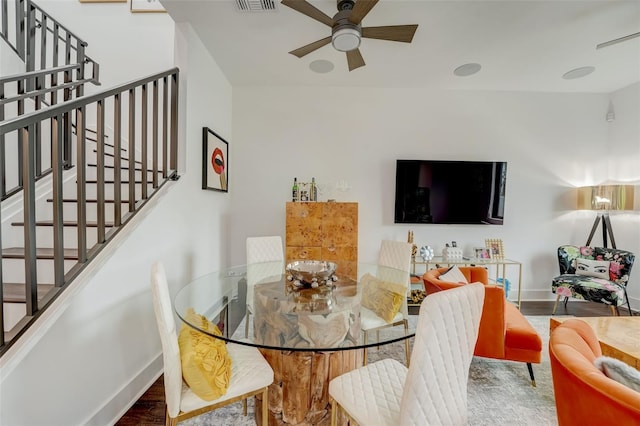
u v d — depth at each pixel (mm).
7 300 1442
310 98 3740
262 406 1374
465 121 3791
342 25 2020
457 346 1024
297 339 1324
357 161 3771
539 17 2273
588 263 3344
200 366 1207
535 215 3840
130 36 3414
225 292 1948
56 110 1338
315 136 3754
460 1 2100
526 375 2135
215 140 3068
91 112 3312
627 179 3598
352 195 3775
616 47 2707
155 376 2068
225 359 1344
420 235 3805
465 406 1120
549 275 3842
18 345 1188
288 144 3748
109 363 1667
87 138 3000
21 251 1859
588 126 3826
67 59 2803
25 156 1236
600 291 2994
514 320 2121
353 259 3246
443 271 2395
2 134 1091
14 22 2758
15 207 1981
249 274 2291
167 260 2246
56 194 1387
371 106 3760
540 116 3816
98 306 1594
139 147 3270
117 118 1774
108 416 1640
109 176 2736
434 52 2809
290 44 2715
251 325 1498
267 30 2494
